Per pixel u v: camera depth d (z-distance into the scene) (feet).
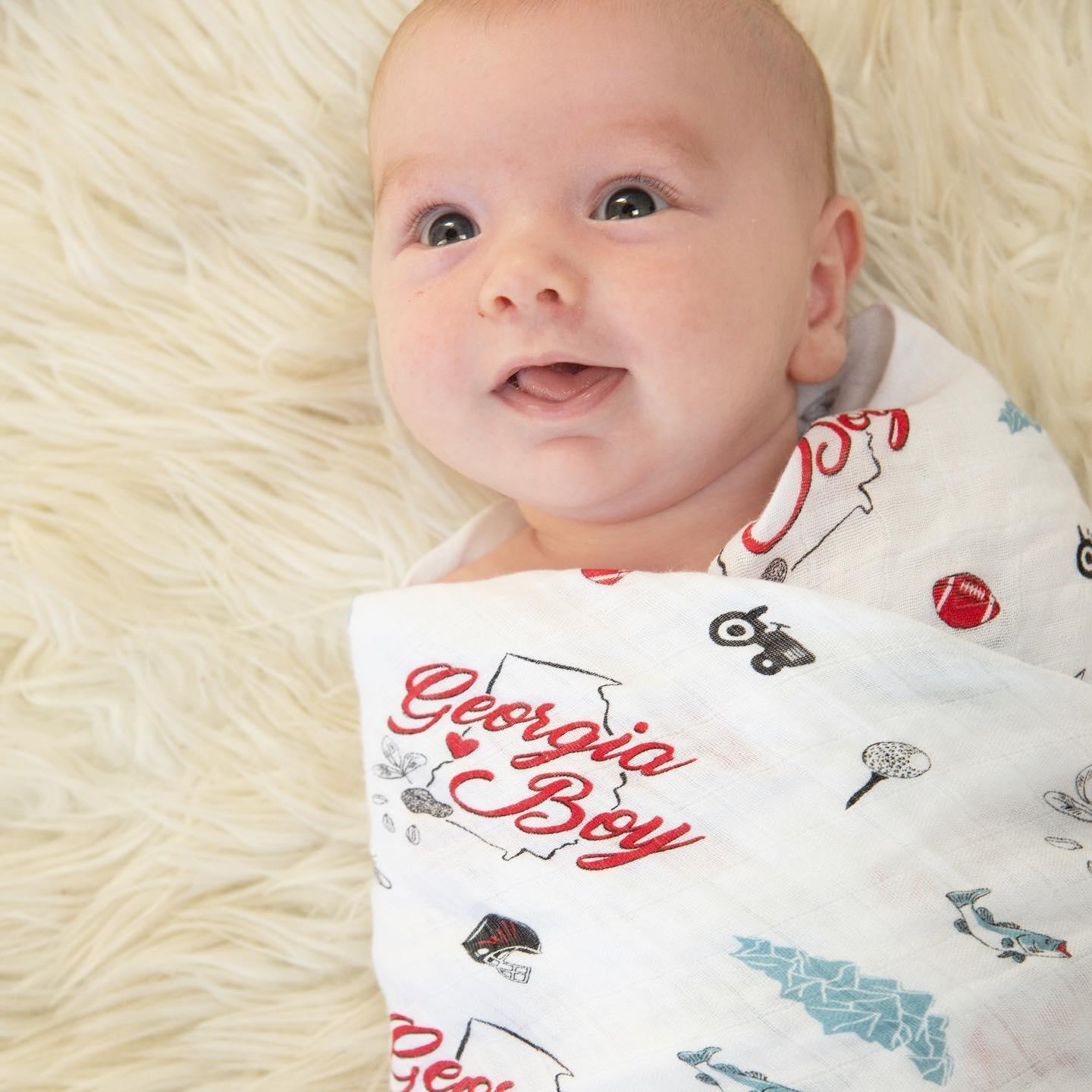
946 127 4.25
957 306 4.16
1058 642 3.23
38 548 4.09
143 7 4.32
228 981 3.80
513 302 3.26
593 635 3.19
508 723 3.19
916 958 2.78
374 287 3.78
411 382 3.57
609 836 3.03
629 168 3.40
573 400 3.42
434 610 3.37
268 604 4.13
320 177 4.32
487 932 3.12
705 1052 2.81
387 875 3.38
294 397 4.24
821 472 3.30
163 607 4.13
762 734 3.00
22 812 3.98
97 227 4.24
